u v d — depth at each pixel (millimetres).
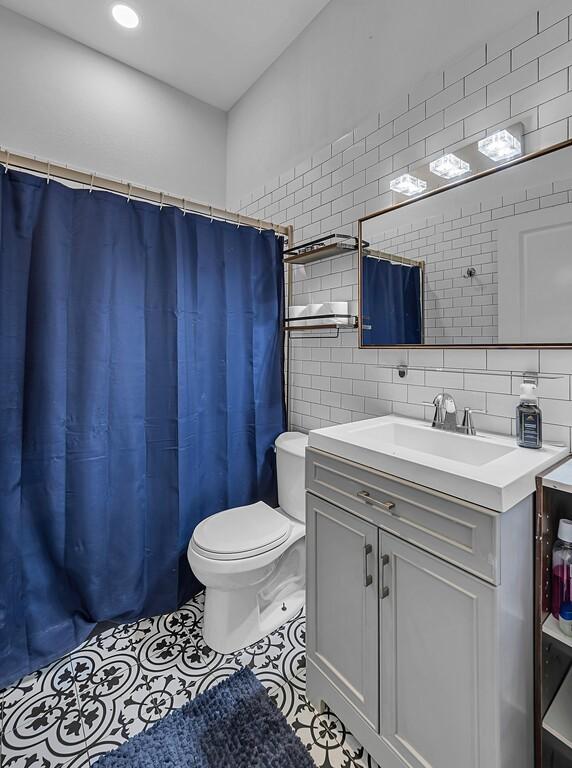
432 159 1475
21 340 1461
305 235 2096
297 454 1836
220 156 2695
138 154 2324
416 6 1525
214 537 1579
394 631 1020
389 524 1028
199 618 1756
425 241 1476
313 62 2014
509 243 1235
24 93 1941
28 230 1462
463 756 875
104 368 1609
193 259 1864
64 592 1591
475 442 1246
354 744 1175
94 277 1576
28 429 1504
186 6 1912
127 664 1483
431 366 1518
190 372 1854
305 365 2164
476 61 1335
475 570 840
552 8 1153
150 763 1119
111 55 2217
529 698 928
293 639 1628
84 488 1583
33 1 1881
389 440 1491
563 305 1126
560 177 1119
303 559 1877
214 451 1986
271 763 1121
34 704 1312
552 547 981
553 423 1188
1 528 1420
